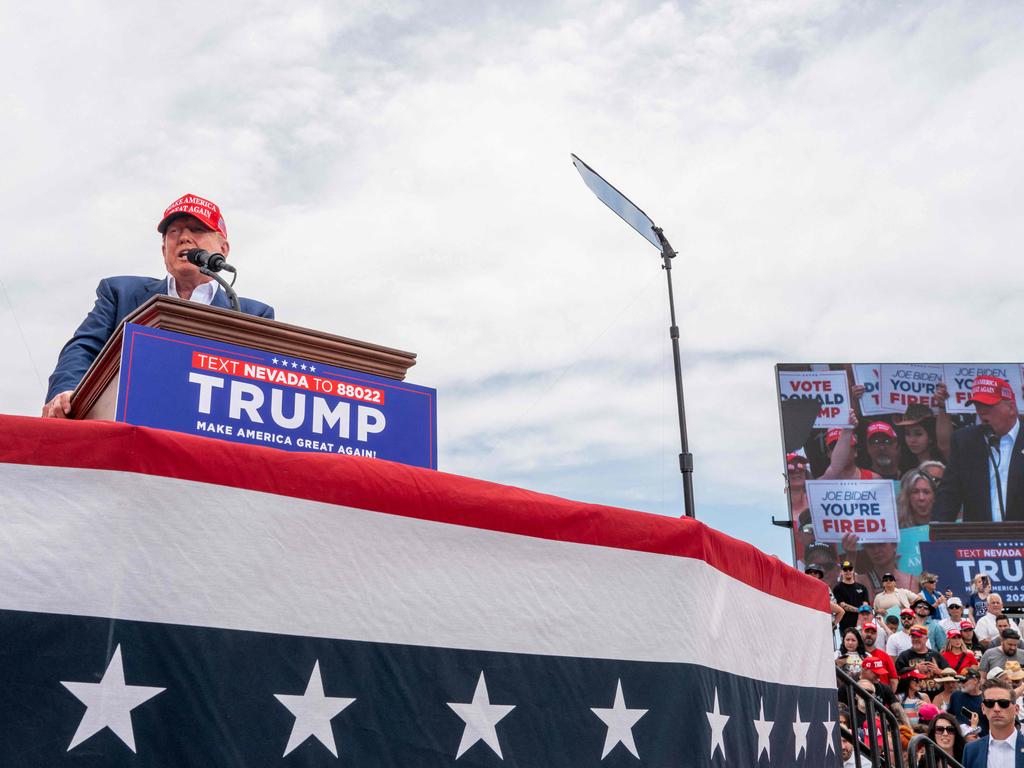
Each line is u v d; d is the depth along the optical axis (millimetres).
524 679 3264
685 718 3609
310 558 2943
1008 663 11414
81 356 4004
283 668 2820
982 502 23391
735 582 4238
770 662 4465
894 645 12773
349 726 2887
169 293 4340
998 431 23797
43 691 2477
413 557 3146
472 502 3312
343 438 3350
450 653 3137
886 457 23594
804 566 22859
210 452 2846
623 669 3504
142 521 2699
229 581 2793
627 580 3623
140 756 2553
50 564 2559
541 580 3404
